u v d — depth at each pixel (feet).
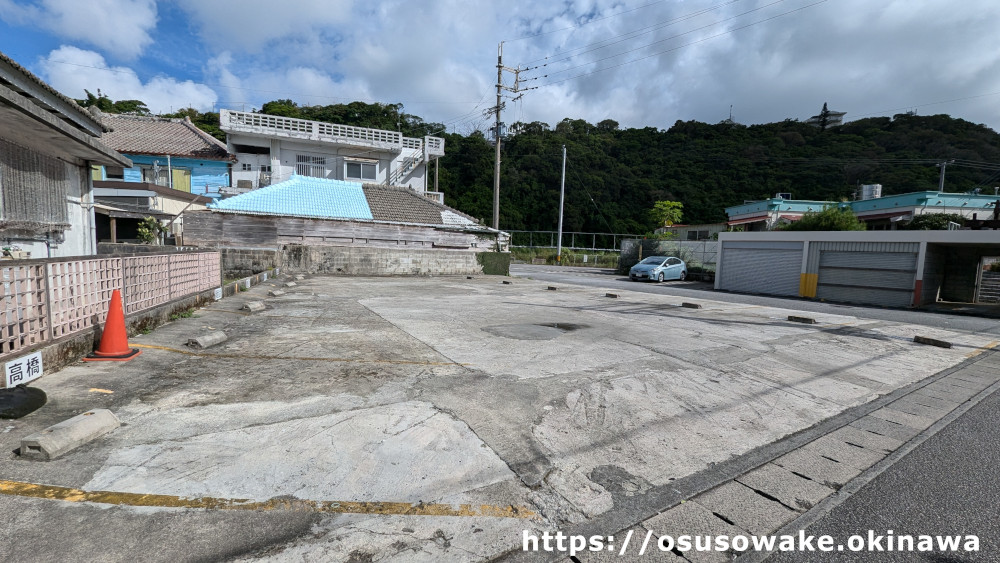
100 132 28.02
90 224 29.58
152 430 10.43
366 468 9.28
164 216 65.05
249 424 10.97
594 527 7.95
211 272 29.60
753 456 11.03
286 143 95.14
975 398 16.70
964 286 56.03
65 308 14.42
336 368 15.81
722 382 16.76
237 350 17.74
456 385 14.58
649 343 22.62
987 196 93.35
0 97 16.89
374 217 65.72
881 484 9.96
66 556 6.41
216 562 6.49
